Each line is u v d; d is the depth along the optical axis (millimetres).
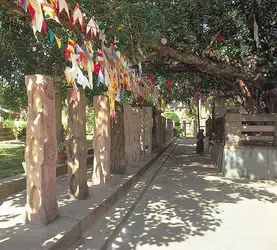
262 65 11586
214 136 15945
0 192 6516
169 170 12523
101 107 7406
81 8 5012
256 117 10797
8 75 9320
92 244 4496
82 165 6023
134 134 12375
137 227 5633
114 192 6691
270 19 10852
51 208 4648
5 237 3996
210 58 11359
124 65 7574
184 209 6766
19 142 22781
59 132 10750
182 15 8461
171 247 4762
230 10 10180
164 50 9219
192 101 21359
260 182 10023
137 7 5832
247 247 4770
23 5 3426
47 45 8766
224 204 7199
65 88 11961
